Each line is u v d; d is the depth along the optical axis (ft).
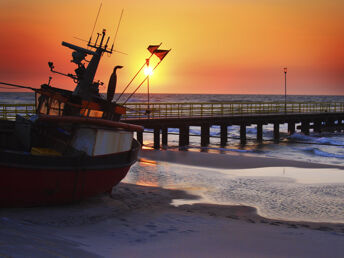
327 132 137.18
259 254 22.11
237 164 60.95
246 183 47.50
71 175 28.76
